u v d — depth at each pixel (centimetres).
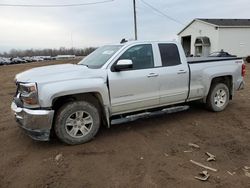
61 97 478
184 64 595
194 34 3816
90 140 499
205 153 443
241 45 3491
